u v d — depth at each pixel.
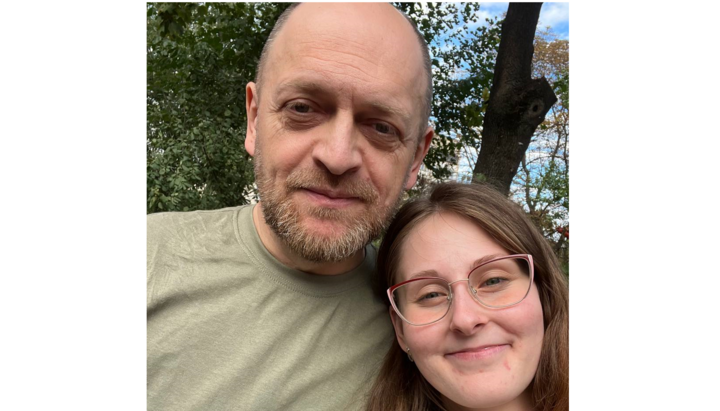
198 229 0.45
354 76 0.37
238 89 1.15
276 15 1.17
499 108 1.04
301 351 0.41
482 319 0.37
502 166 1.03
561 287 0.43
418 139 0.44
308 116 0.39
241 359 0.40
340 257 0.40
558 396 0.40
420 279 0.40
